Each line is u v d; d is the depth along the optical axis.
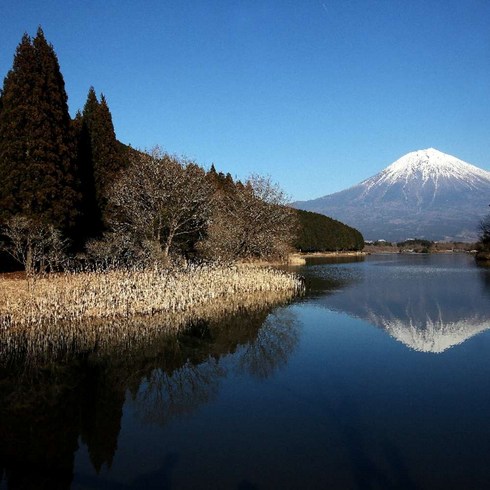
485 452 8.12
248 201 36.88
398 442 8.53
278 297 28.08
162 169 31.14
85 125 33.34
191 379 12.54
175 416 9.91
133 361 14.20
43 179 25.81
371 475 7.34
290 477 7.29
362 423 9.47
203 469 7.59
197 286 24.58
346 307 24.52
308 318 21.44
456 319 21.17
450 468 7.55
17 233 23.52
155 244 29.75
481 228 77.81
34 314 18.17
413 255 95.31
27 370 13.12
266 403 10.66
